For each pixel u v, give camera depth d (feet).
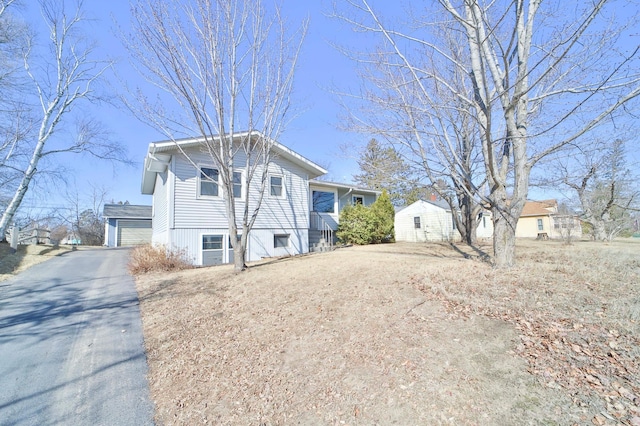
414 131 22.63
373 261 26.11
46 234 57.41
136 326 16.55
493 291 15.15
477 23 16.99
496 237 20.04
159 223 42.73
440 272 19.34
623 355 9.41
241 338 14.28
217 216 37.47
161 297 20.94
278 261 32.17
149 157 35.63
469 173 23.65
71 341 14.82
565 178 24.80
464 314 13.16
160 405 10.18
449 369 9.96
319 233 50.72
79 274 28.89
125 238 75.82
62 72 48.83
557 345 10.32
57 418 9.53
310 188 55.36
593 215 57.47
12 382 11.46
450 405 8.55
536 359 9.80
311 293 18.43
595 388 8.33
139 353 13.67
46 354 13.56
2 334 15.61
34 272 29.30
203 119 27.07
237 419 9.27
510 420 7.79
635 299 13.12
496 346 10.75
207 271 28.43
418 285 17.21
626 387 8.20
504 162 20.63
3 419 9.47
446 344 11.27
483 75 18.10
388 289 17.20
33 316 18.01
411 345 11.54
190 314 17.66
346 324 13.94
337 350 12.09
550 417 7.68
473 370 9.75
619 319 11.37
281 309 16.83
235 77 27.17
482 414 8.10
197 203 36.14
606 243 45.85
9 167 46.44
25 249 41.73
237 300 19.15
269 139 29.45
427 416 8.32
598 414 7.54
